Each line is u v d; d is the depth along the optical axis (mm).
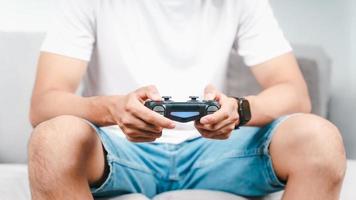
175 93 1104
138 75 1104
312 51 1504
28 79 1414
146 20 1133
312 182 792
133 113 773
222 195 939
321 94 1476
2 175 1167
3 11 1632
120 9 1129
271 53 1172
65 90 1037
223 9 1166
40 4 1637
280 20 1709
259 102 999
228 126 835
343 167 803
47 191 747
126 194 928
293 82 1121
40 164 754
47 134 775
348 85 1608
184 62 1122
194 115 798
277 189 938
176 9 1130
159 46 1126
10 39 1424
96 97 926
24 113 1411
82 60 1107
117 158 894
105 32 1119
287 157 840
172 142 1034
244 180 960
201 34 1140
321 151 792
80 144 777
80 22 1116
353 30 1636
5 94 1410
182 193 944
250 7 1189
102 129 924
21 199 1063
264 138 914
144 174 970
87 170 792
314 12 1696
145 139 822
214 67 1128
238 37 1219
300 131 827
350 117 1539
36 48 1421
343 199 1011
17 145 1411
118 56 1112
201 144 1008
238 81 1448
